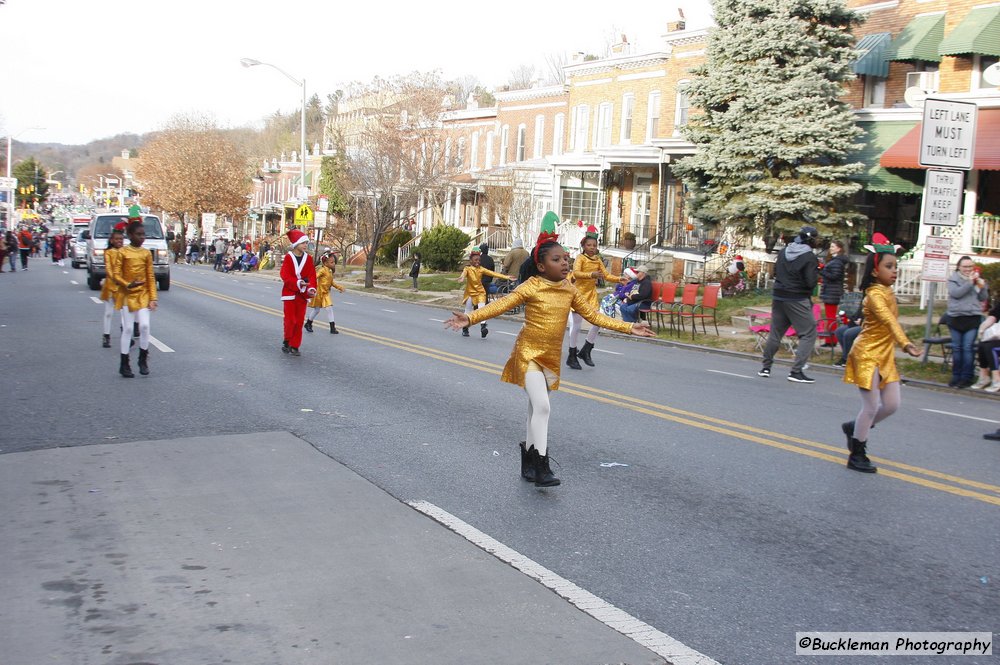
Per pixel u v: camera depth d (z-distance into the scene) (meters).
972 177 23.34
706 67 27.91
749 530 6.09
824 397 12.08
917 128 24.61
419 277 41.12
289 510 6.18
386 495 6.62
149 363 12.88
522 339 7.10
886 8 27.27
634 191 38.09
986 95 23.08
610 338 20.69
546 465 7.01
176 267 55.50
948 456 8.53
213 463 7.36
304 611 4.54
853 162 25.92
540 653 4.16
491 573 5.14
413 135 37.88
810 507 6.65
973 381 13.99
